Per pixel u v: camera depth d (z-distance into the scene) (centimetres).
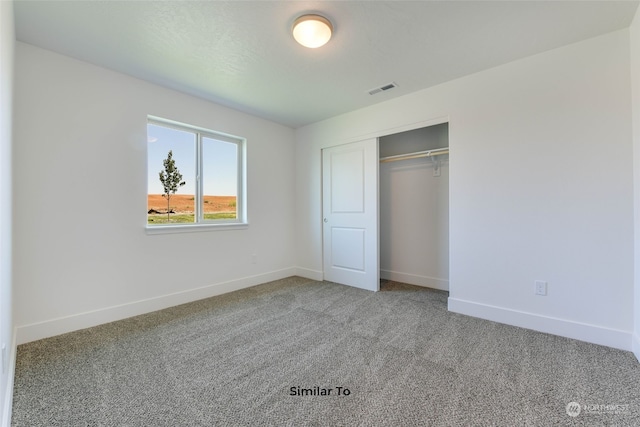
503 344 201
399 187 381
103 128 241
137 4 166
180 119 291
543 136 221
